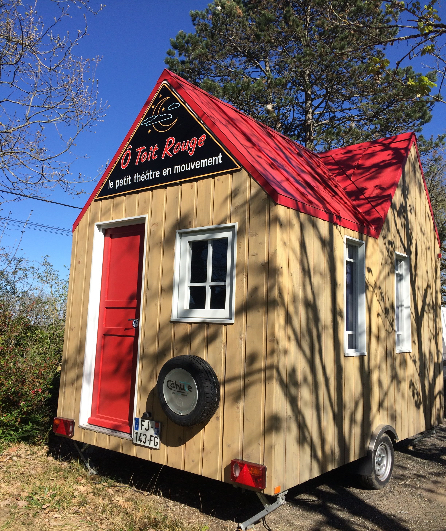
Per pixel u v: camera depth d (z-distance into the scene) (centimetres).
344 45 1398
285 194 479
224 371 477
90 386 622
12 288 935
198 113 554
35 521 452
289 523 487
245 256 481
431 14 594
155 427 521
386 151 857
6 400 715
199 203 534
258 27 1561
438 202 1761
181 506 514
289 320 466
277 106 1577
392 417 677
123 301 611
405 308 775
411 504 552
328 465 513
